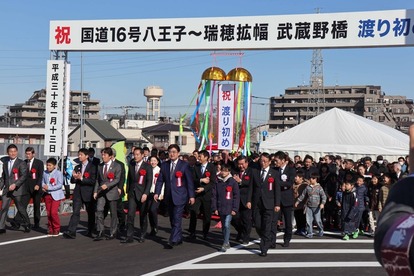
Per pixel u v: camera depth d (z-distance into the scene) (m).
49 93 15.64
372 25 13.52
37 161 13.27
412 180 1.70
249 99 19.06
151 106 86.69
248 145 19.11
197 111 19.59
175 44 14.86
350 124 24.72
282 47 14.12
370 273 8.75
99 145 56.97
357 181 12.81
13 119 101.19
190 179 11.21
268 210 10.41
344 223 12.67
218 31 14.55
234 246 11.43
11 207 14.75
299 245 11.77
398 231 1.53
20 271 8.59
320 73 71.12
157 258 9.86
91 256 9.97
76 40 15.48
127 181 11.82
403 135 25.75
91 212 12.22
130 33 15.15
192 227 12.35
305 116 109.69
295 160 18.44
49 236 12.20
